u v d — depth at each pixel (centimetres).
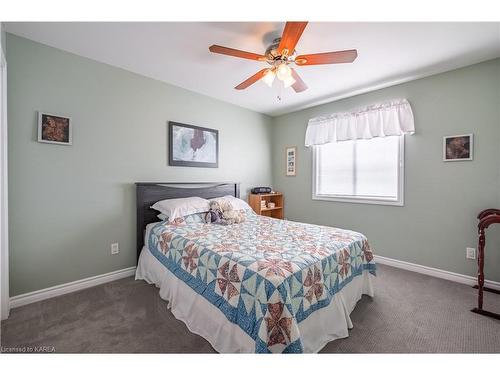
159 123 285
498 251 227
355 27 180
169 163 294
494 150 228
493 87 228
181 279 183
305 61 173
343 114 335
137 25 181
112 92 246
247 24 179
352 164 343
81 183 228
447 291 226
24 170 197
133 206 266
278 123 432
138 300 206
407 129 277
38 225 205
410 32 187
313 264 148
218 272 152
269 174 435
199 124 326
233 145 373
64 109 217
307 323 138
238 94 329
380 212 309
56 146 213
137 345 149
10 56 189
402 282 247
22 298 196
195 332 160
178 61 238
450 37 193
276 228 235
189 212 258
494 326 170
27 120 197
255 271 133
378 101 306
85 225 231
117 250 254
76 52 220
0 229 168
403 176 287
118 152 253
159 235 228
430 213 268
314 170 380
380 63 237
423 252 273
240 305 133
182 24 179
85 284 230
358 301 205
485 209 233
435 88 262
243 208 312
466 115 243
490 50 213
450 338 157
